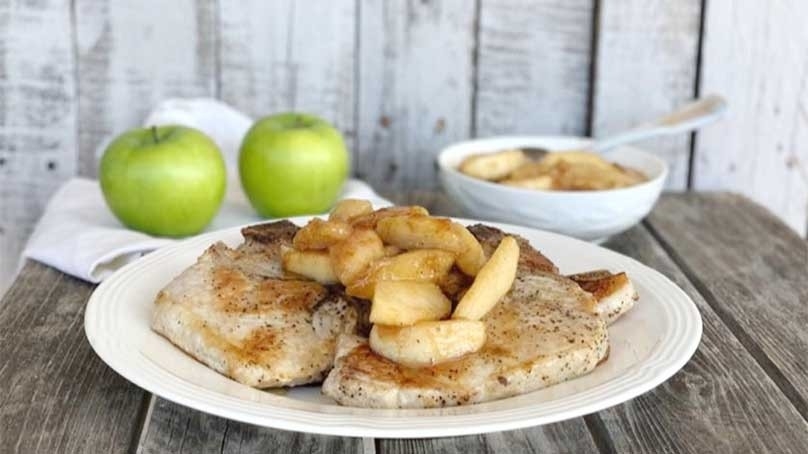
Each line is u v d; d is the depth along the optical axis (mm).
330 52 1213
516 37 1217
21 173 1227
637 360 823
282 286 860
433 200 1176
